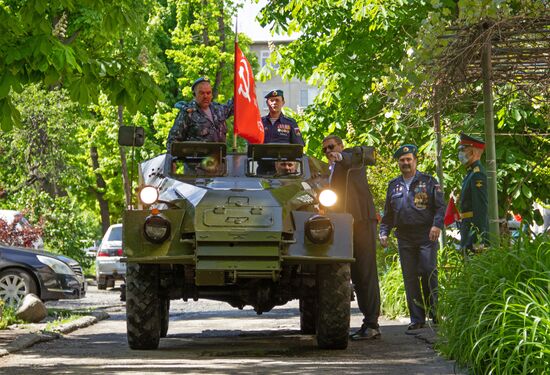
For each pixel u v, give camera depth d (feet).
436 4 38.52
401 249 45.65
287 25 82.94
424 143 72.18
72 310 65.92
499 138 69.87
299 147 41.24
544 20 38.40
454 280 35.45
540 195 70.79
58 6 44.42
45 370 32.17
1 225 88.53
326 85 79.87
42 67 41.93
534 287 29.76
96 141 165.78
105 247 109.09
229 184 39.14
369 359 34.76
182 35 166.61
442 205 45.03
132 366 32.86
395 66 76.74
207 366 32.58
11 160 121.80
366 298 43.29
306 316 46.96
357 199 43.68
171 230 36.78
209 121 43.11
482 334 29.66
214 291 38.83
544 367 26.45
